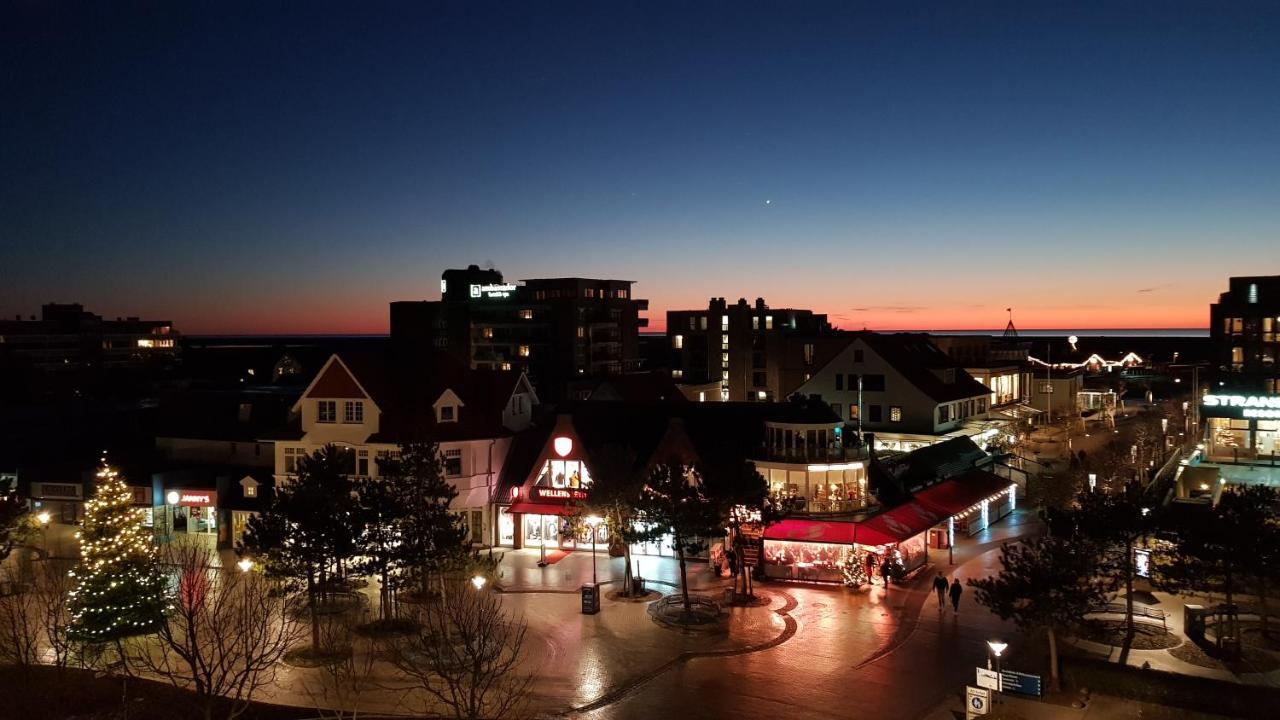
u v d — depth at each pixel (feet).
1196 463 230.68
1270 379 341.41
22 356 542.57
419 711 101.60
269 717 97.96
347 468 135.74
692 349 482.28
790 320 472.85
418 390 194.29
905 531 157.69
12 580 143.23
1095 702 102.37
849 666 118.21
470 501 184.75
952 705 105.09
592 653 123.34
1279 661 114.32
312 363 602.44
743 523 159.02
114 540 130.31
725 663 119.85
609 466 160.86
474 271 638.12
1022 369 345.51
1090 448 297.74
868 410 260.21
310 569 122.21
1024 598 106.52
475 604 127.85
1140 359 621.31
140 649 106.83
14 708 96.32
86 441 241.35
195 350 628.28
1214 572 117.39
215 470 206.39
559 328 495.82
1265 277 342.85
